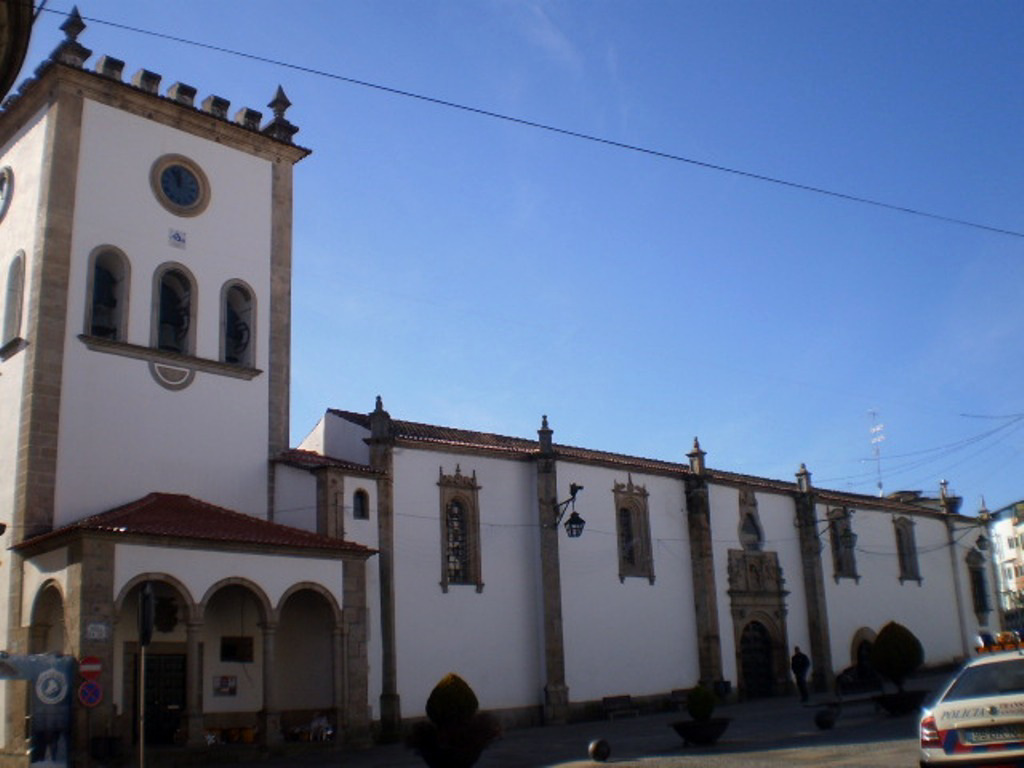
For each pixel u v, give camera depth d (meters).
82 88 32.53
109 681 25.50
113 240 32.25
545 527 39.47
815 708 38.25
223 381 34.00
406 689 33.69
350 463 34.84
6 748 26.55
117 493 30.59
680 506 46.22
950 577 61.41
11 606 28.50
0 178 34.41
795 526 52.12
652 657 42.56
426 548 35.72
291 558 29.91
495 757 26.00
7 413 30.67
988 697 13.27
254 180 36.78
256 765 26.42
